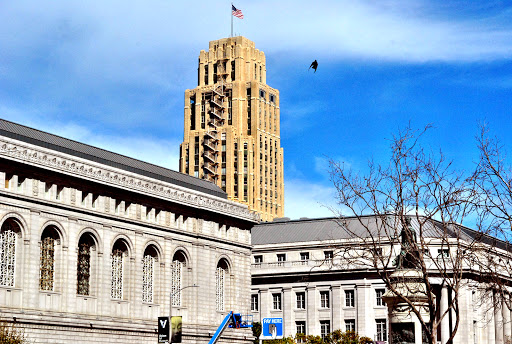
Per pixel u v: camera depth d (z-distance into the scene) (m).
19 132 100.94
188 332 117.06
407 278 66.81
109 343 104.81
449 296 56.00
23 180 95.62
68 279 100.06
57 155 99.88
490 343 147.50
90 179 103.50
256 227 166.50
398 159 56.69
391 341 69.06
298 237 158.00
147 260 114.50
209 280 123.81
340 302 146.62
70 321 98.69
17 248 94.81
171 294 108.38
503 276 87.44
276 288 152.88
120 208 109.50
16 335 89.06
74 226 101.56
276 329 66.44
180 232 119.31
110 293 106.69
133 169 114.88
